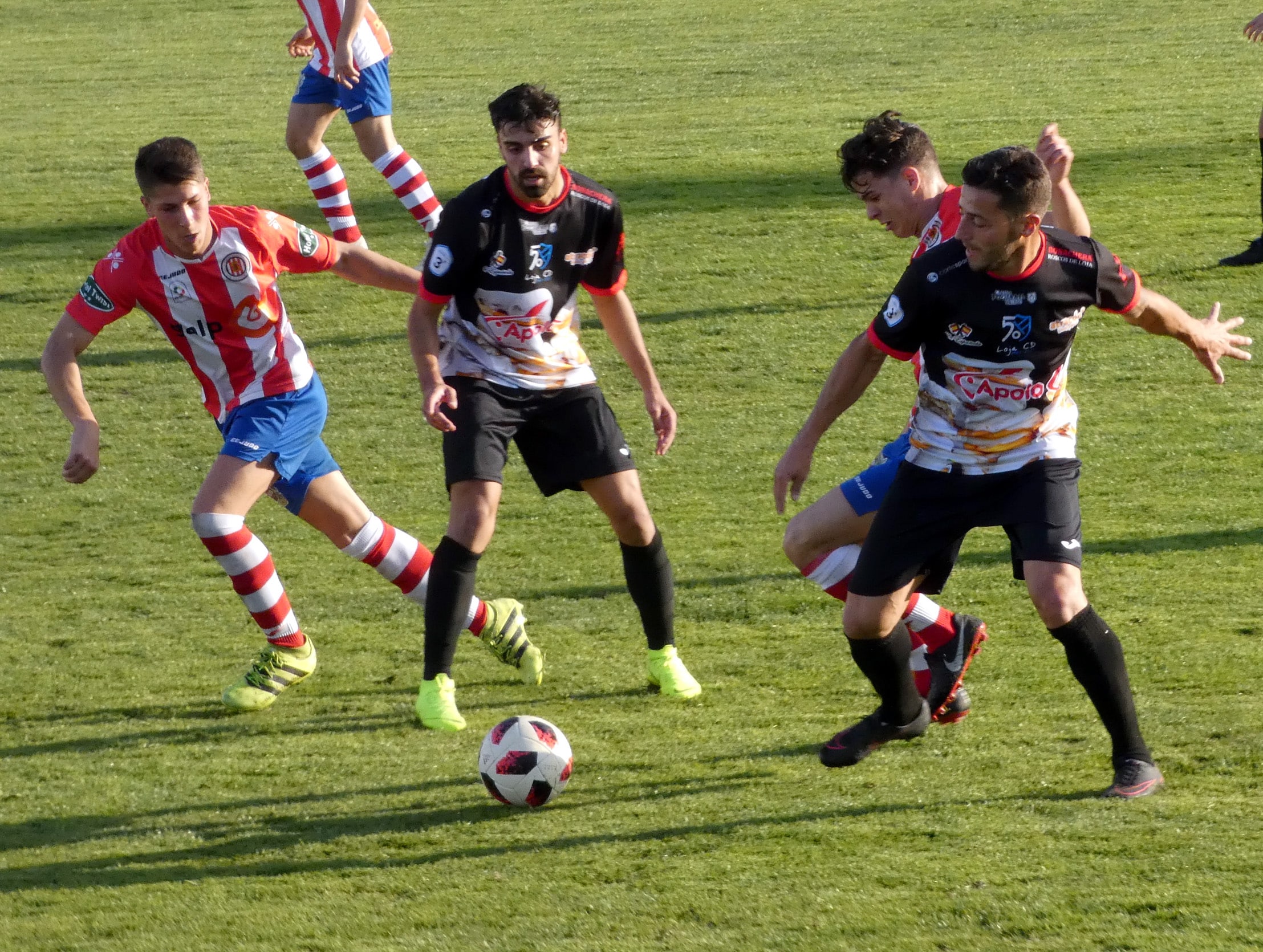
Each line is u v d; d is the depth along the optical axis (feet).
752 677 55.77
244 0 251.19
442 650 52.24
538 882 39.55
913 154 46.73
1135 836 39.55
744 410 88.33
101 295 52.19
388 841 43.21
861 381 44.37
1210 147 137.49
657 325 102.83
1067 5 213.05
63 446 88.02
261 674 55.36
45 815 46.24
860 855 39.86
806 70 183.32
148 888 40.55
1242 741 46.29
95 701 55.98
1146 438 79.71
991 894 36.73
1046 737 48.21
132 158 152.87
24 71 203.00
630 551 53.52
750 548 69.46
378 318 107.45
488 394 52.29
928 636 48.62
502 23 223.92
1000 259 40.19
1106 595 60.59
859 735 44.96
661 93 173.78
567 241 51.70
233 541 53.42
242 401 54.03
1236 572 62.08
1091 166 133.69
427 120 165.48
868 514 49.67
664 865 40.22
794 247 116.98
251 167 147.33
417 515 76.33
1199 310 97.55
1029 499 43.21
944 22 207.51
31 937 37.65
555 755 45.19
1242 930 34.04
